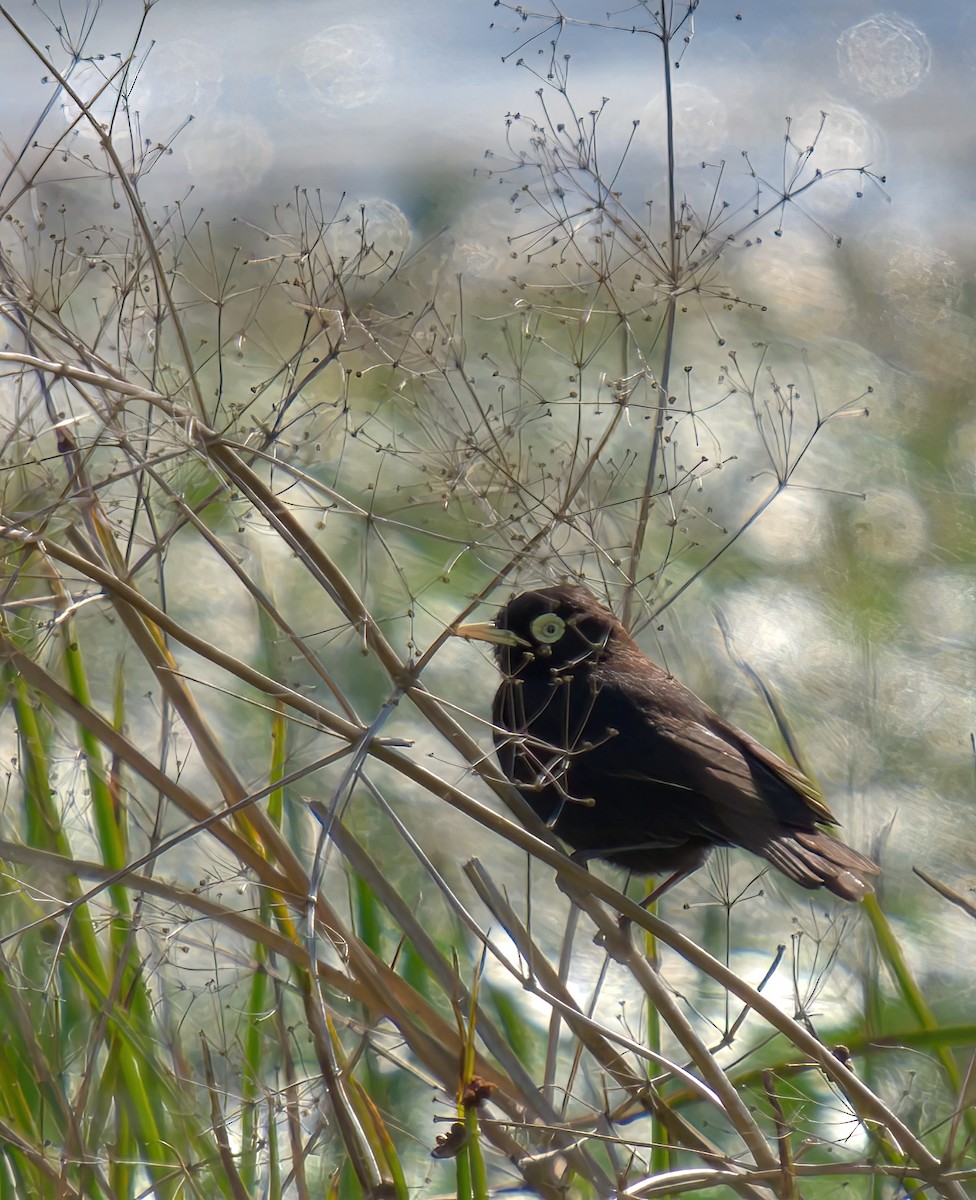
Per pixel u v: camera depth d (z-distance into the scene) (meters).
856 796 5.98
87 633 5.97
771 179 8.52
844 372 7.59
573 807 5.75
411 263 5.86
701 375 6.96
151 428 5.66
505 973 5.88
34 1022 5.71
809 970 5.87
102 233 5.71
